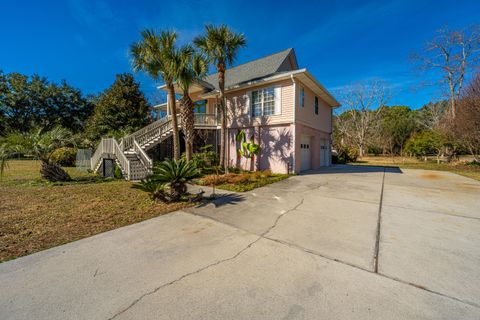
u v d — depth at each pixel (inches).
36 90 1038.4
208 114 549.0
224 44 378.6
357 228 142.0
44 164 325.1
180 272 91.5
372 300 74.1
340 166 628.4
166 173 202.5
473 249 112.2
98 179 355.6
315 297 75.5
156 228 143.4
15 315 66.9
